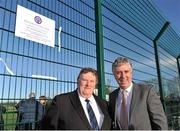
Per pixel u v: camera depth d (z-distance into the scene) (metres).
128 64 2.87
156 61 7.52
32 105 3.17
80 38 4.05
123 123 2.74
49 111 2.53
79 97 2.62
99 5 4.55
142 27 6.57
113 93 2.96
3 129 2.91
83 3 4.29
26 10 3.32
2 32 3.01
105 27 4.71
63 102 2.55
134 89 2.82
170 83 8.70
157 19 7.43
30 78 3.17
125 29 5.57
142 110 2.69
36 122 3.18
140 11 6.52
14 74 3.03
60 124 2.48
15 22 3.16
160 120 2.67
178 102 8.73
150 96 2.74
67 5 3.96
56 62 3.54
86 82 2.63
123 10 5.61
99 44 4.32
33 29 3.35
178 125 7.88
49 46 3.50
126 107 2.78
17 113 3.05
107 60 4.52
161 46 8.29
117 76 2.86
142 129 2.63
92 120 2.58
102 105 2.75
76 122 2.46
